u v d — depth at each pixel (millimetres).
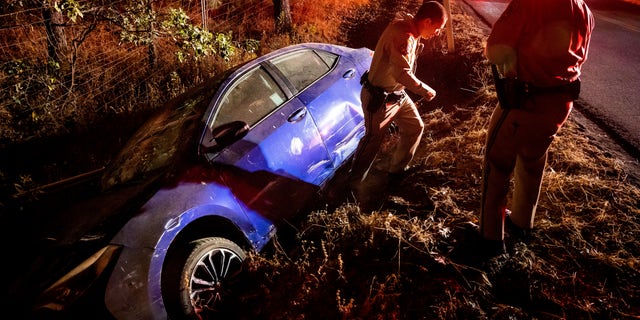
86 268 2033
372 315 2166
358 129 3576
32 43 6078
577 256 2244
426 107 4789
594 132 3436
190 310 2234
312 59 3527
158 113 3271
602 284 2066
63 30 5629
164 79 6109
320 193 3244
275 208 2820
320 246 2816
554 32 1656
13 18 6129
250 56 6855
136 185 2506
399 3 10969
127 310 2031
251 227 2652
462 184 3098
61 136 4918
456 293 2168
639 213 2410
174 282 2211
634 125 3492
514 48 1753
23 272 2203
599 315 1927
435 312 2086
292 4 9867
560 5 1650
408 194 3197
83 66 5844
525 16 1700
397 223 2752
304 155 3039
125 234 2123
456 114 4316
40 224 2621
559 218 2516
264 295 2514
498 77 1937
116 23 5309
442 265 2346
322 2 10375
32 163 4504
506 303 2096
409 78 2504
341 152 3398
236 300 2533
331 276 2496
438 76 5332
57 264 2117
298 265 2605
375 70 2723
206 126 2646
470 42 5789
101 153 4660
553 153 3111
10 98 4980
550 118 1845
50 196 3547
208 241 2375
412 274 2357
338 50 3816
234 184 2574
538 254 2314
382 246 2605
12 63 4875
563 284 2113
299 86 3252
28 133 4863
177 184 2361
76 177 3709
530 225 2336
